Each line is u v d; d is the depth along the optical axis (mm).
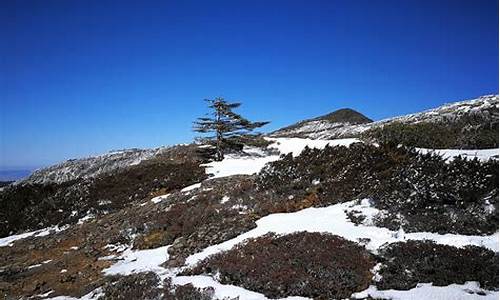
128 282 17047
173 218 24594
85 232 28062
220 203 25125
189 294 14422
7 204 37312
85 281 19453
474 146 30516
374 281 13680
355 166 23359
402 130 38375
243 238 19219
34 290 19719
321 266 14477
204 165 39062
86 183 38531
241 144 46625
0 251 28344
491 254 14078
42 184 41125
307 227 18766
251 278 14758
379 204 19438
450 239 15914
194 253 19359
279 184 24891
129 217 27969
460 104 45250
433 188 18828
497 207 17109
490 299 11977
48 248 27047
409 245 15102
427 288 12844
